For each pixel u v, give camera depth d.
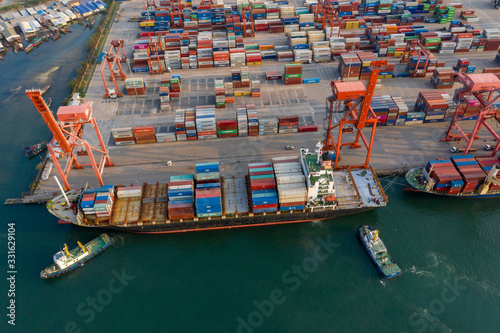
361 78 158.12
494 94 133.50
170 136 129.12
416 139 127.81
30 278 92.56
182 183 100.75
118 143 128.88
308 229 102.88
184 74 168.38
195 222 100.00
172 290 89.38
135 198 103.94
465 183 103.50
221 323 82.81
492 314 82.94
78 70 169.88
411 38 180.00
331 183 96.38
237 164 119.81
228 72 168.50
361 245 97.56
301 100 147.62
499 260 93.00
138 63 173.50
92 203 96.50
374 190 106.12
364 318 83.12
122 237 101.69
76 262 94.19
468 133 128.88
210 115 128.75
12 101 162.62
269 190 98.94
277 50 181.62
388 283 89.12
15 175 123.44
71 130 104.56
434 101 129.75
